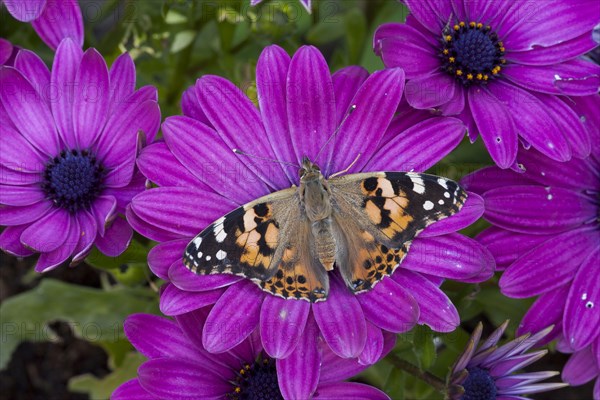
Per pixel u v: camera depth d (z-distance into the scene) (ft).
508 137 1.26
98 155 1.29
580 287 1.28
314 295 1.20
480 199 1.22
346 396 1.23
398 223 1.20
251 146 1.24
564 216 1.28
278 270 1.20
